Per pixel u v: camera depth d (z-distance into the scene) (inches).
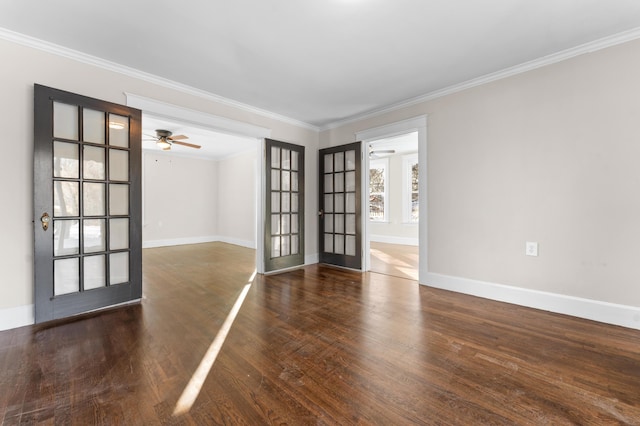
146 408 53.4
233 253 232.8
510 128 111.7
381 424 49.5
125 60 104.8
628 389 58.9
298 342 80.0
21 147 90.5
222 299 117.3
